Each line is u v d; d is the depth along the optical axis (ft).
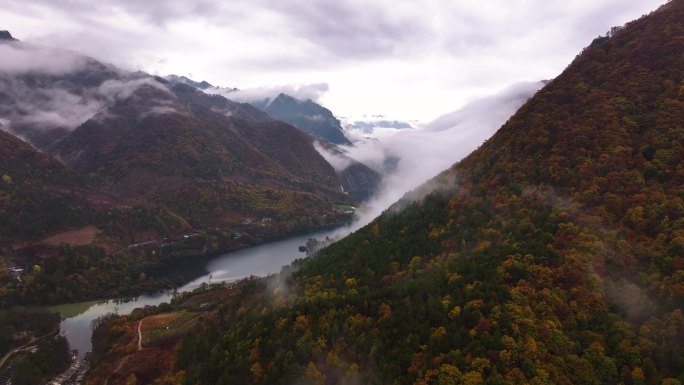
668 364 276.00
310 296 494.18
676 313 285.64
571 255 347.36
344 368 371.76
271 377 401.29
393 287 430.61
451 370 296.71
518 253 367.45
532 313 311.06
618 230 356.38
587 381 279.69
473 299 343.46
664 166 378.94
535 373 281.74
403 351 342.44
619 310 314.55
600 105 471.62
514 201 445.78
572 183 421.59
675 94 434.30
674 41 485.97
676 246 320.09
